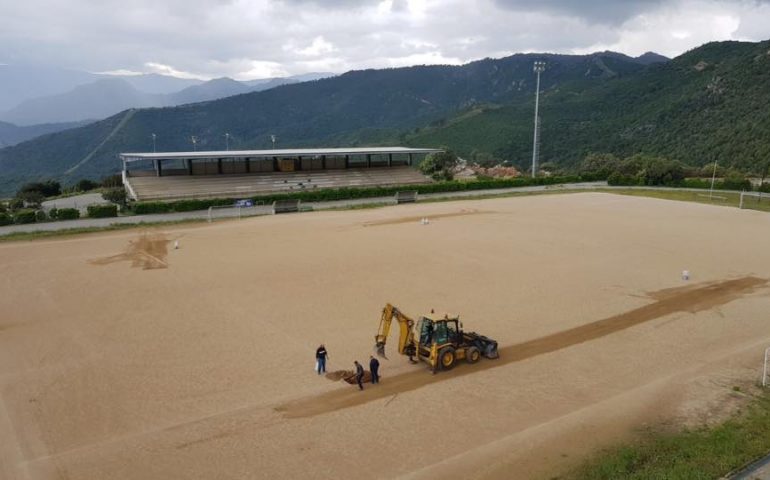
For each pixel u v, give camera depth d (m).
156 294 38.25
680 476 17.47
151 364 27.34
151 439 20.78
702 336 31.70
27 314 34.41
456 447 20.34
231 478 18.42
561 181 112.00
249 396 24.16
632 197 90.88
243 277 42.19
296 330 31.88
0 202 85.00
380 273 43.56
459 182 98.62
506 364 27.80
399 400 23.97
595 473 18.25
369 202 82.12
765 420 21.86
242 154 84.81
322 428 21.62
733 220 68.94
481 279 42.25
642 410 23.08
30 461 19.39
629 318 34.47
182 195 80.75
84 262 46.41
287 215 69.88
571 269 45.25
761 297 38.81
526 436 21.06
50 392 24.50
